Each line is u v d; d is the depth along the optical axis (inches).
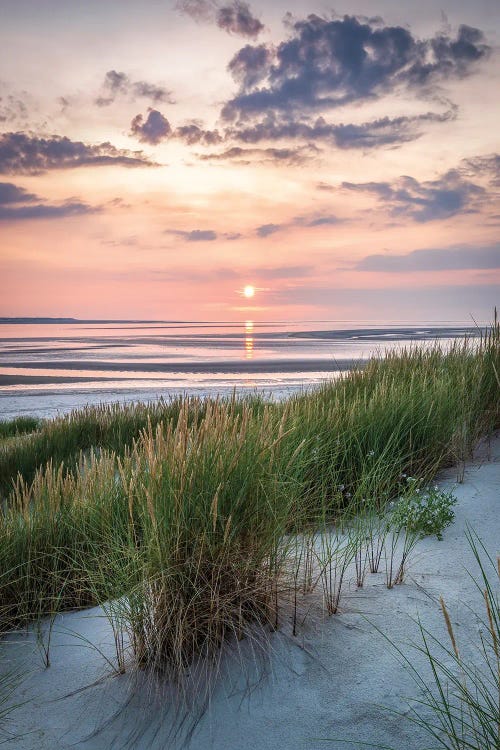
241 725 82.7
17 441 364.2
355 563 119.0
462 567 114.9
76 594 127.2
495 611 97.3
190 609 96.0
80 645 108.3
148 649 95.1
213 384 1137.4
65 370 1701.5
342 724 80.3
